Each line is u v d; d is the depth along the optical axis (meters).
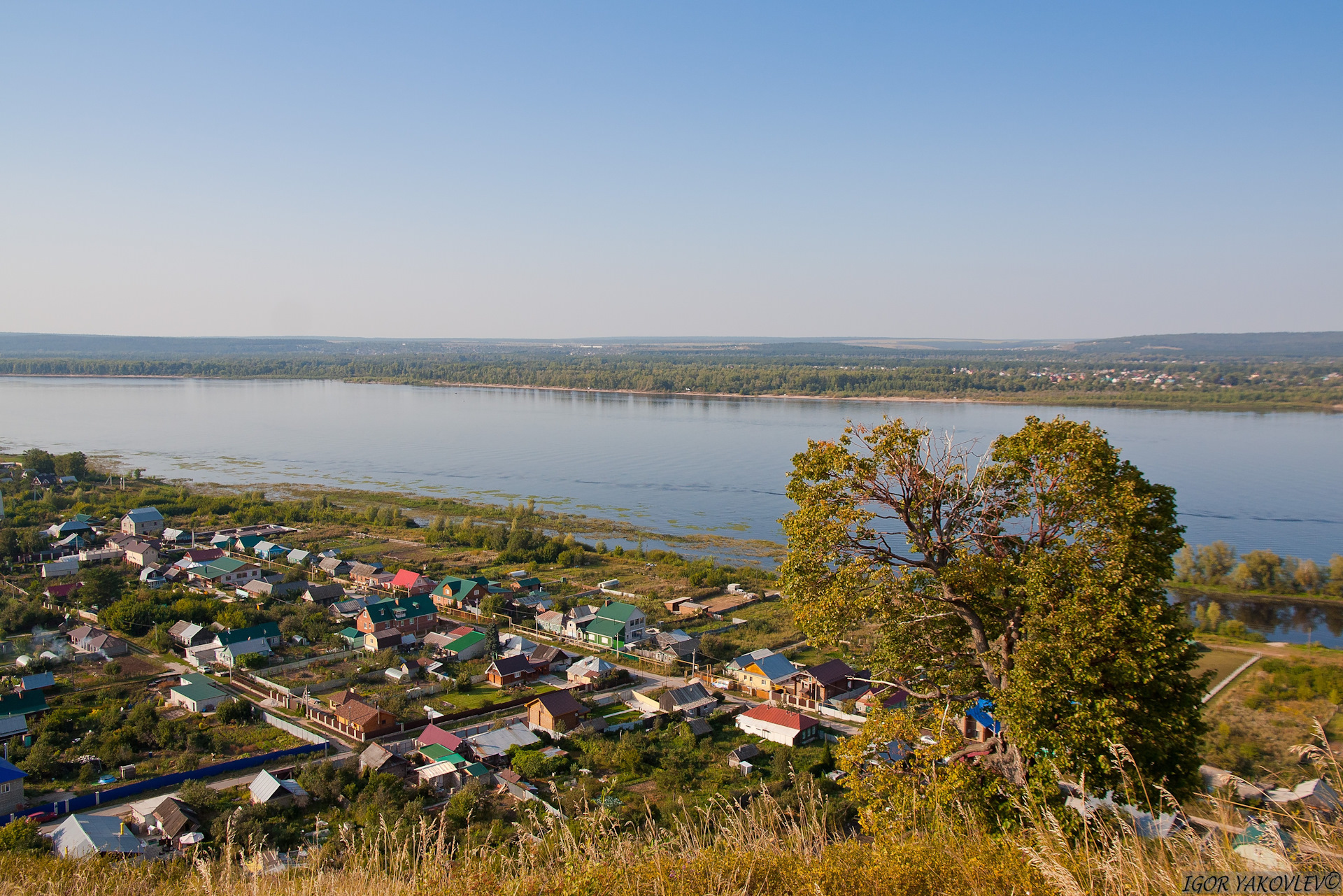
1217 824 6.83
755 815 8.63
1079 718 10.83
